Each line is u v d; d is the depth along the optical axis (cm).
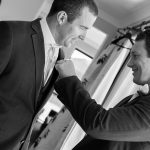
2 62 98
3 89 104
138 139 105
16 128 112
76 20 112
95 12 114
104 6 314
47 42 114
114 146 111
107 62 269
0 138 109
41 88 119
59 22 112
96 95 257
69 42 120
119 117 103
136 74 118
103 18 332
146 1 253
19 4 316
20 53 104
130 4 276
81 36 120
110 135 104
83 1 110
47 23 114
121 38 276
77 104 110
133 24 303
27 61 106
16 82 105
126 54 262
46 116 311
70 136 246
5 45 98
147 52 112
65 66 119
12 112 108
